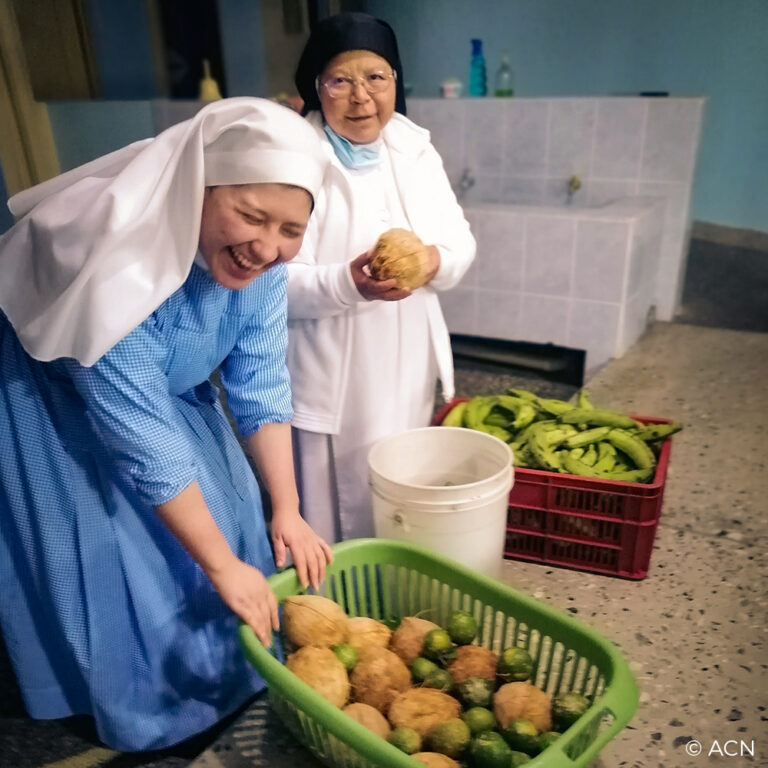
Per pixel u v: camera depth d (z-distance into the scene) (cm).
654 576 169
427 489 139
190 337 112
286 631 128
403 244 145
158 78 353
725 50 361
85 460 117
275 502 129
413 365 173
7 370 115
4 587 127
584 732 102
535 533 173
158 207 95
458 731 111
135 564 123
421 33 415
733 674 139
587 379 344
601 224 314
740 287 400
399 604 143
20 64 257
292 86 395
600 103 357
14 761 144
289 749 124
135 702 132
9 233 107
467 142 393
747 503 198
